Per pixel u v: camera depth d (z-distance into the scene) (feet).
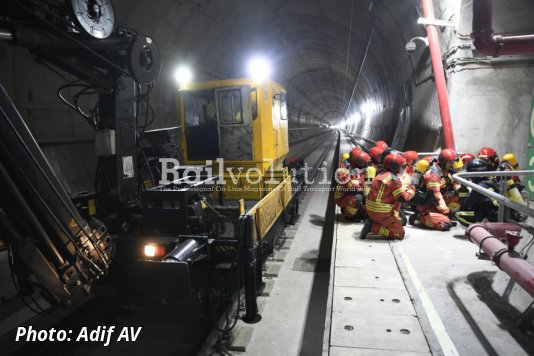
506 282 11.91
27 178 10.51
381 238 18.03
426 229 19.36
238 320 14.26
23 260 10.53
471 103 25.88
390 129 57.62
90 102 29.12
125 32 14.85
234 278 13.61
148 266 11.68
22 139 10.51
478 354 9.01
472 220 19.15
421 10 29.01
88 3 12.92
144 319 15.06
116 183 15.84
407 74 42.37
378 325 10.30
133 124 16.34
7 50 22.31
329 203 34.78
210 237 14.15
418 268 14.12
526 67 24.86
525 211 8.79
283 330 13.71
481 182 18.54
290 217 25.96
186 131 21.40
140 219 15.47
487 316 10.70
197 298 16.57
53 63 13.34
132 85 16.12
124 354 12.82
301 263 20.16
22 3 11.56
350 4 40.16
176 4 34.40
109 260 12.95
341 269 14.25
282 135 25.52
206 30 41.55
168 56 38.19
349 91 126.72
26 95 23.89
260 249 15.17
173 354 12.69
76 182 26.71
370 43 51.39
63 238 11.14
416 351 9.13
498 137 25.82
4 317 15.56
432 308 11.17
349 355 9.05
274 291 16.84
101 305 16.21
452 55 26.18
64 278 11.04
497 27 24.73
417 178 21.45
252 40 52.11
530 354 8.98
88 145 28.84
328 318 10.72
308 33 59.16
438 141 29.14
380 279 13.25
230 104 20.22
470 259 14.90
